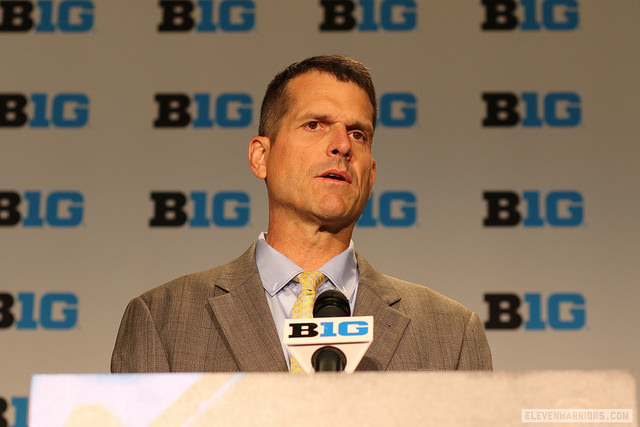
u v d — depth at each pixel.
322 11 3.79
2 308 3.49
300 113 2.12
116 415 1.18
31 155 3.64
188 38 3.77
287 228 2.12
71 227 3.58
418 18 3.77
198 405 1.18
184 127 3.69
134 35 3.78
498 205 3.57
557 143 3.62
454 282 3.50
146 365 1.92
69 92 3.71
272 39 3.77
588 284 3.47
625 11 3.74
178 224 3.59
